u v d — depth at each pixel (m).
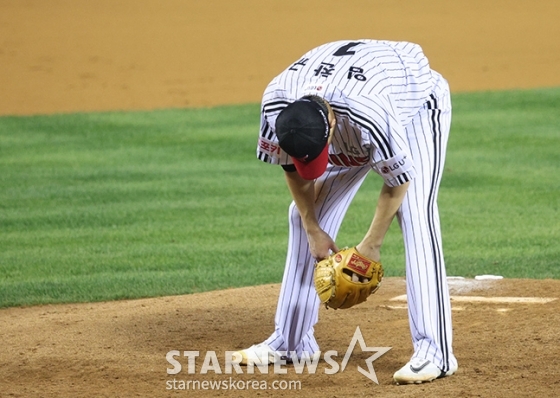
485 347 15.77
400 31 87.06
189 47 81.12
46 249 28.20
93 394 13.70
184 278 24.34
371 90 12.37
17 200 35.38
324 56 12.97
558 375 13.62
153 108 57.06
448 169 39.41
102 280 24.30
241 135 48.25
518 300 19.58
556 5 100.31
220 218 32.00
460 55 74.69
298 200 13.89
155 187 37.34
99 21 95.88
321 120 11.93
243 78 67.44
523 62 70.62
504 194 34.75
